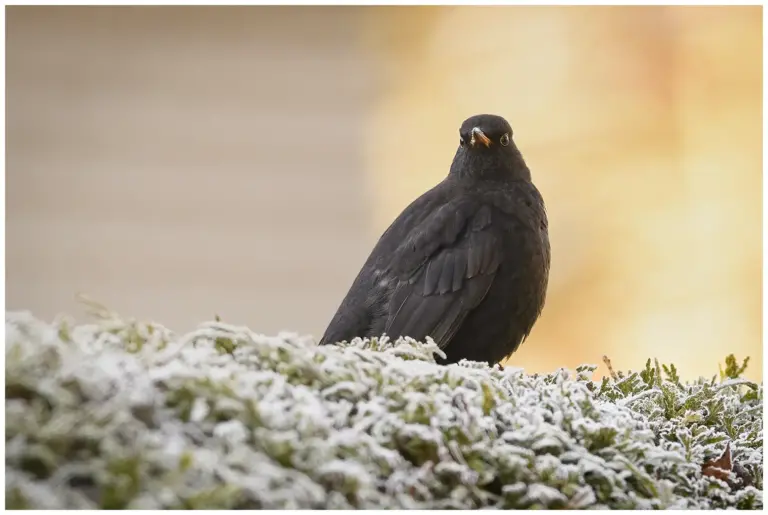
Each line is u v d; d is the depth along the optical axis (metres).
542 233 7.43
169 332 3.38
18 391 2.54
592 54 15.14
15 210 13.55
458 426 3.06
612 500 3.19
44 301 13.23
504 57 15.38
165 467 2.44
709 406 4.44
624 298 14.09
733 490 3.78
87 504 2.35
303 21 15.16
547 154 15.05
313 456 2.70
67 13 14.20
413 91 15.41
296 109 14.87
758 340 13.59
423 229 7.21
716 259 14.15
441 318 6.90
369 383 3.15
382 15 15.39
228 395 2.73
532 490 3.01
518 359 13.86
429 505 2.86
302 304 14.10
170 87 14.41
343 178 14.81
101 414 2.48
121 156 13.98
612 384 4.60
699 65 14.70
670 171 14.74
